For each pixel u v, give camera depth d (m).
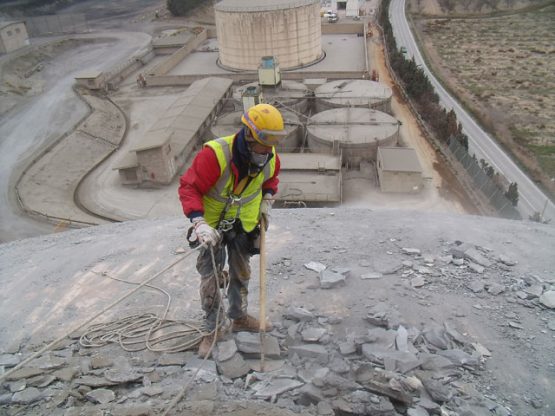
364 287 6.52
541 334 5.54
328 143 38.25
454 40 69.25
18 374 5.09
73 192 37.94
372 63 61.75
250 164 4.42
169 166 37.72
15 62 66.94
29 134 47.22
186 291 6.79
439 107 45.50
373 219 9.35
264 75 48.59
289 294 6.43
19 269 8.37
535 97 48.19
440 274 6.87
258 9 57.91
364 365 4.83
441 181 36.00
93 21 93.75
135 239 9.09
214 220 4.76
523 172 36.16
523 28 71.88
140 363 5.25
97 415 4.30
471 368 4.98
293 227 8.97
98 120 49.44
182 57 68.62
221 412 4.29
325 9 84.75
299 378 4.80
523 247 7.86
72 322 6.32
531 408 4.55
